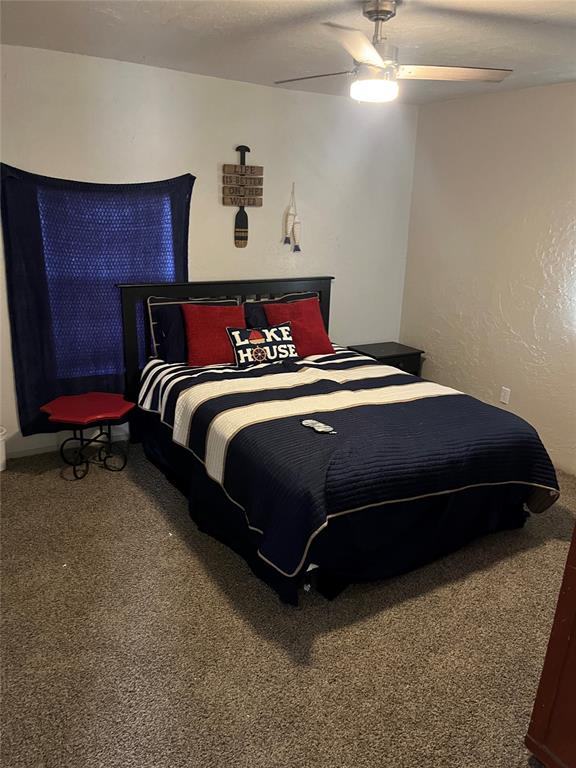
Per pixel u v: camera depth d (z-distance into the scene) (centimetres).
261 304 407
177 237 392
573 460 382
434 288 474
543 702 171
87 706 193
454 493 270
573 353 373
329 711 195
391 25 246
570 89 353
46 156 341
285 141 416
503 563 281
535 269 390
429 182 465
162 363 372
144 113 362
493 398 435
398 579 266
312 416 289
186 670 210
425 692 204
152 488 340
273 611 242
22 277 348
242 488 258
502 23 238
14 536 287
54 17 256
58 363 373
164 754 178
